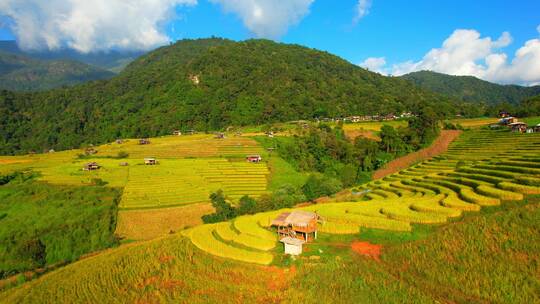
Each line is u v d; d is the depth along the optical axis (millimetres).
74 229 79562
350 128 193750
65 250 73312
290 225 59031
